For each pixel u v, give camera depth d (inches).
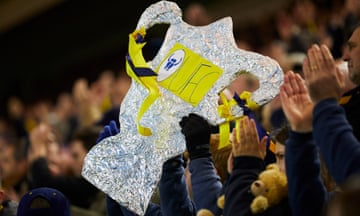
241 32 408.5
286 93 128.9
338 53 240.4
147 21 152.3
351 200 93.7
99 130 239.1
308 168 123.9
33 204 158.7
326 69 124.6
